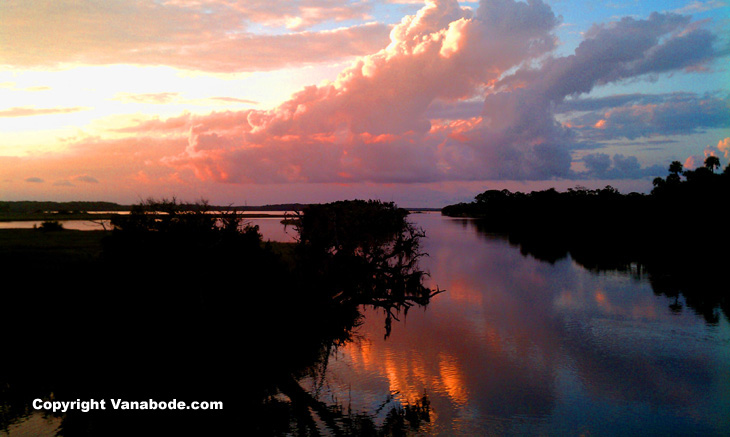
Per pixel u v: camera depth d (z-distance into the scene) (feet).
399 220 102.78
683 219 315.37
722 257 235.81
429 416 61.41
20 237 208.95
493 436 56.59
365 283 90.22
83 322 69.00
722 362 82.48
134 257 70.74
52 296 72.59
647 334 100.53
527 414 61.98
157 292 69.00
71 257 124.88
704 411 63.36
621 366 80.59
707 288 155.22
